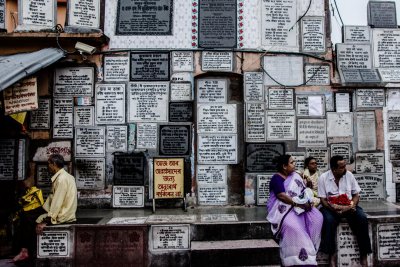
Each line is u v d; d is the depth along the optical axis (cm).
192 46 777
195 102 777
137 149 759
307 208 517
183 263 598
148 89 766
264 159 766
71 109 759
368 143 775
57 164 612
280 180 523
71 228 591
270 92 773
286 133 771
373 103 781
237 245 579
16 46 752
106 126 761
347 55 787
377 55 793
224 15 784
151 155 759
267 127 770
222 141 771
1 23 732
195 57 772
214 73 775
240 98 783
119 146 759
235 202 766
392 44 796
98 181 753
